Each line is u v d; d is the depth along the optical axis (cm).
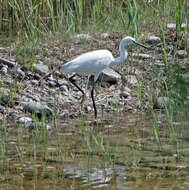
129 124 1097
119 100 1306
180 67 1349
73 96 1316
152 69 1459
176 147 899
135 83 1408
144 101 1298
